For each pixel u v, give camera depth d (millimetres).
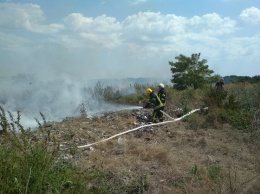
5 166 4078
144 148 8250
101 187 5344
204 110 14312
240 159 8102
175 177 6602
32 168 4215
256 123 11961
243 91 19359
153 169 7047
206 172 6648
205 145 9242
